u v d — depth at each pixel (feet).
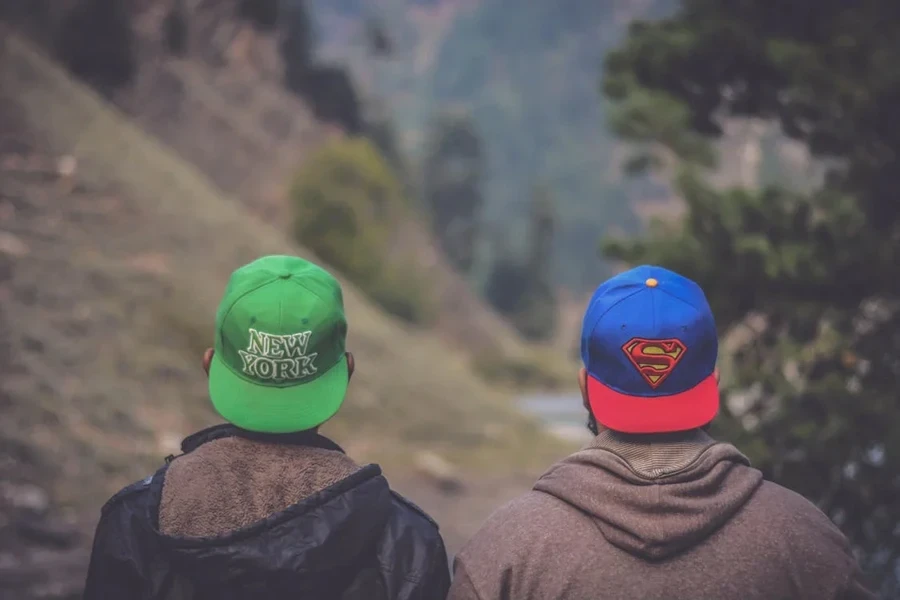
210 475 6.36
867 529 15.71
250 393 6.56
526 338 443.32
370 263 200.75
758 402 16.62
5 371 49.55
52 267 62.64
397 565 6.35
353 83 285.84
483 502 57.00
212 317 67.77
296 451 6.57
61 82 88.74
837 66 17.26
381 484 6.47
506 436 76.48
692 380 6.23
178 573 6.08
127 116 180.24
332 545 6.07
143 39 193.57
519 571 5.98
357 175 203.41
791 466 15.70
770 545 5.91
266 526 6.05
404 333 92.84
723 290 16.74
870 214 17.31
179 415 56.03
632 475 6.01
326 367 6.70
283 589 6.04
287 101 232.94
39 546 33.22
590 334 6.35
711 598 5.76
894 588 15.25
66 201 72.02
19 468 41.98
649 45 19.40
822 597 5.88
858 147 17.61
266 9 240.53
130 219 74.33
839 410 15.72
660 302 6.26
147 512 6.19
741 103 19.24
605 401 6.30
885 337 16.67
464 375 88.53
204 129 198.29
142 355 59.16
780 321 16.93
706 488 5.97
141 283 66.49
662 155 19.15
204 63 221.05
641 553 5.83
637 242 18.04
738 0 19.22
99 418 50.29
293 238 193.36
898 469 15.52
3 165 72.69
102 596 6.22
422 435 71.77
